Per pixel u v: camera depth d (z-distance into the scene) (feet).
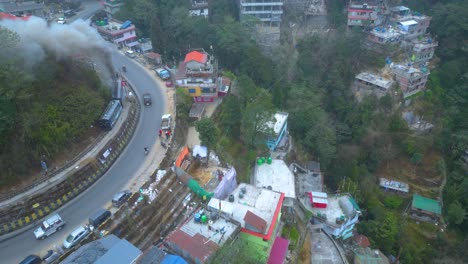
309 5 287.89
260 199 115.85
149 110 164.96
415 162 193.26
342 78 221.87
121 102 156.35
